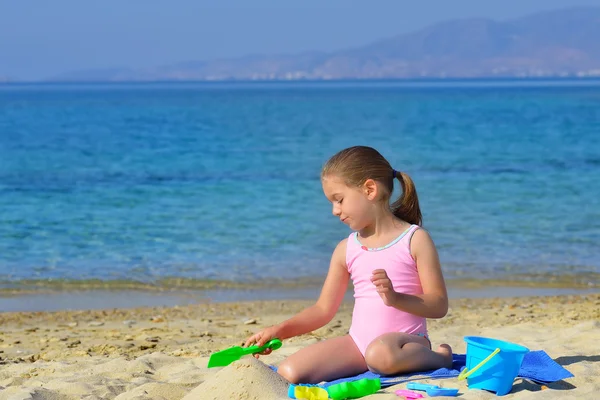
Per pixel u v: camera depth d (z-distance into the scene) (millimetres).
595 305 7996
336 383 3898
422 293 4102
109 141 28422
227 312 7852
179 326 7207
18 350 6203
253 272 9547
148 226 12289
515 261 10031
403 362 3908
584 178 17656
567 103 62406
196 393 3791
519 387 3797
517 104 61531
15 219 12844
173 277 9344
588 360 4750
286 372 3980
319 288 8883
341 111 53500
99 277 9328
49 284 9031
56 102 78750
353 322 4215
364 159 4129
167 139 29453
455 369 4121
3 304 8180
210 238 11438
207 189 16297
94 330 7055
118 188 16438
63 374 5027
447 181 17281
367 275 4160
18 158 22641
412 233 4102
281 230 11953
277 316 7656
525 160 21672
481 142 27625
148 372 5016
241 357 3941
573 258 10195
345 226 12242
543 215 13023
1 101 83500
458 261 10016
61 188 16422
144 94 127438
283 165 20875
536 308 7859
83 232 11844
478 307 7949
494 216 12914
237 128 35594
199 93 132875
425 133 32156
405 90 143875
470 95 94312
